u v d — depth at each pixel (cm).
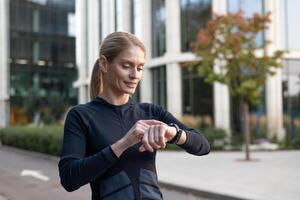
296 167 1391
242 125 2445
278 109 2466
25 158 2080
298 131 2388
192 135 194
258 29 1605
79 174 179
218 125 2517
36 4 4575
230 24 1611
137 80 204
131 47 200
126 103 211
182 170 1362
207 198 966
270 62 1609
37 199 968
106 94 210
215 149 2205
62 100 4616
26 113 4494
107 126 201
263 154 1933
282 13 2500
